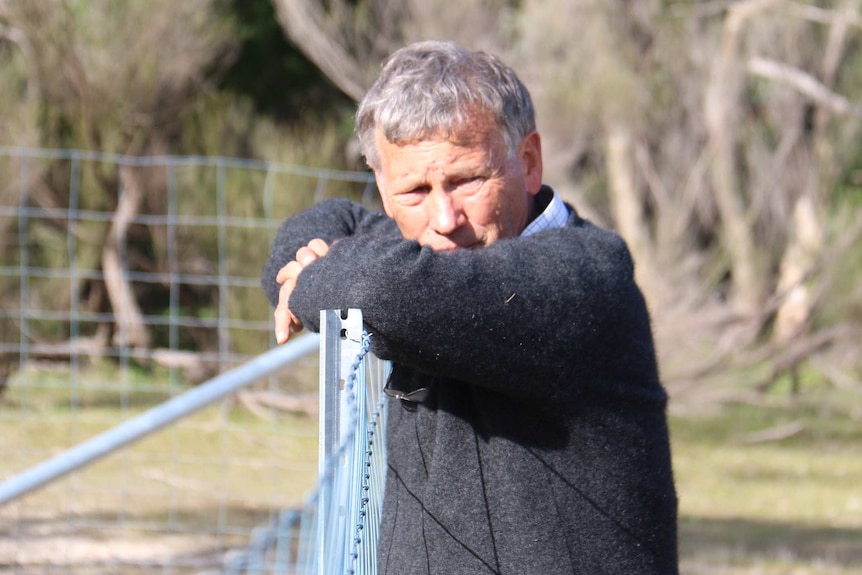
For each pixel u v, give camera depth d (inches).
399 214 259.0
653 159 1413.6
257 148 1386.6
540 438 247.0
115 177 1390.3
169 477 949.2
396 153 254.4
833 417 1535.4
